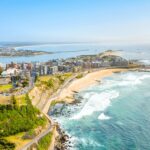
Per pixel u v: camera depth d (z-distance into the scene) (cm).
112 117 19162
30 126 15775
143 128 17025
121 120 18512
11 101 18112
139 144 14850
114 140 15388
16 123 15675
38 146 14088
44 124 16825
